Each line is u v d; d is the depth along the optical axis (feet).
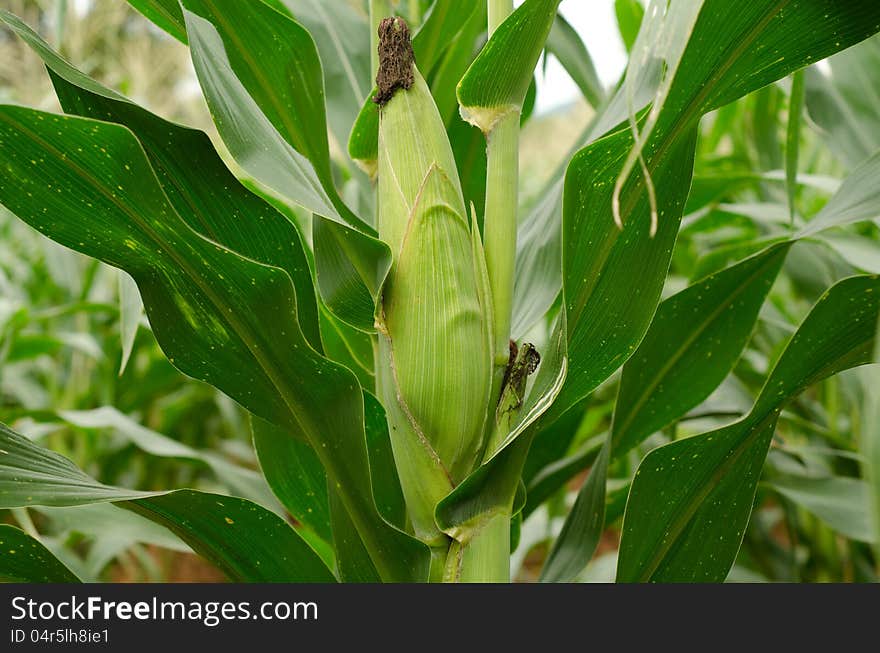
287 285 2.02
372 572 2.29
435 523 2.11
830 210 2.33
